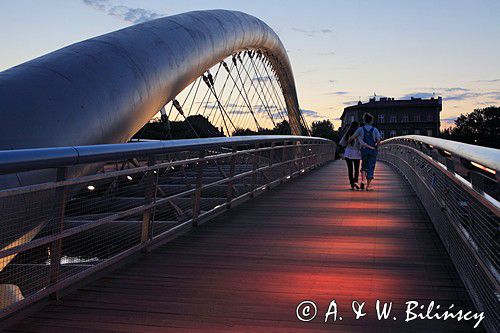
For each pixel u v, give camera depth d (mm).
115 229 4797
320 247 5344
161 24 12922
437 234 5914
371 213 7668
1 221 3482
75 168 6480
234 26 18656
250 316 3309
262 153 10922
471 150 3076
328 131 114188
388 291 3783
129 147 4363
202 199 8414
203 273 4363
